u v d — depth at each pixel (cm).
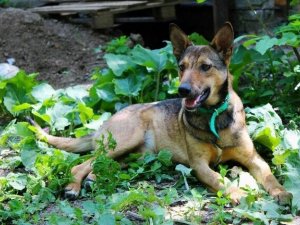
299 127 365
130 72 405
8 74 457
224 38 327
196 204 308
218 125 325
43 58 533
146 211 291
